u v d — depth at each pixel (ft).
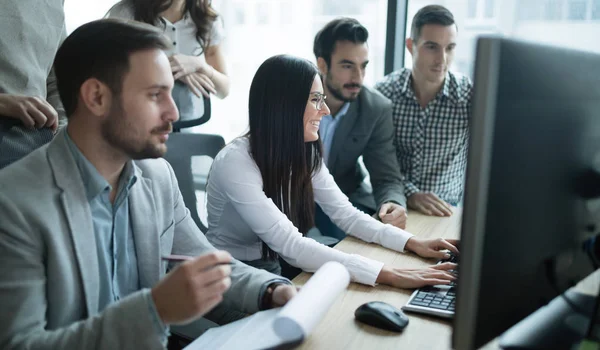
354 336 3.32
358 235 5.24
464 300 2.29
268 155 4.84
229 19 9.05
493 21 7.47
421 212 6.33
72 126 3.22
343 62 6.90
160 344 2.74
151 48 3.14
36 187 2.99
